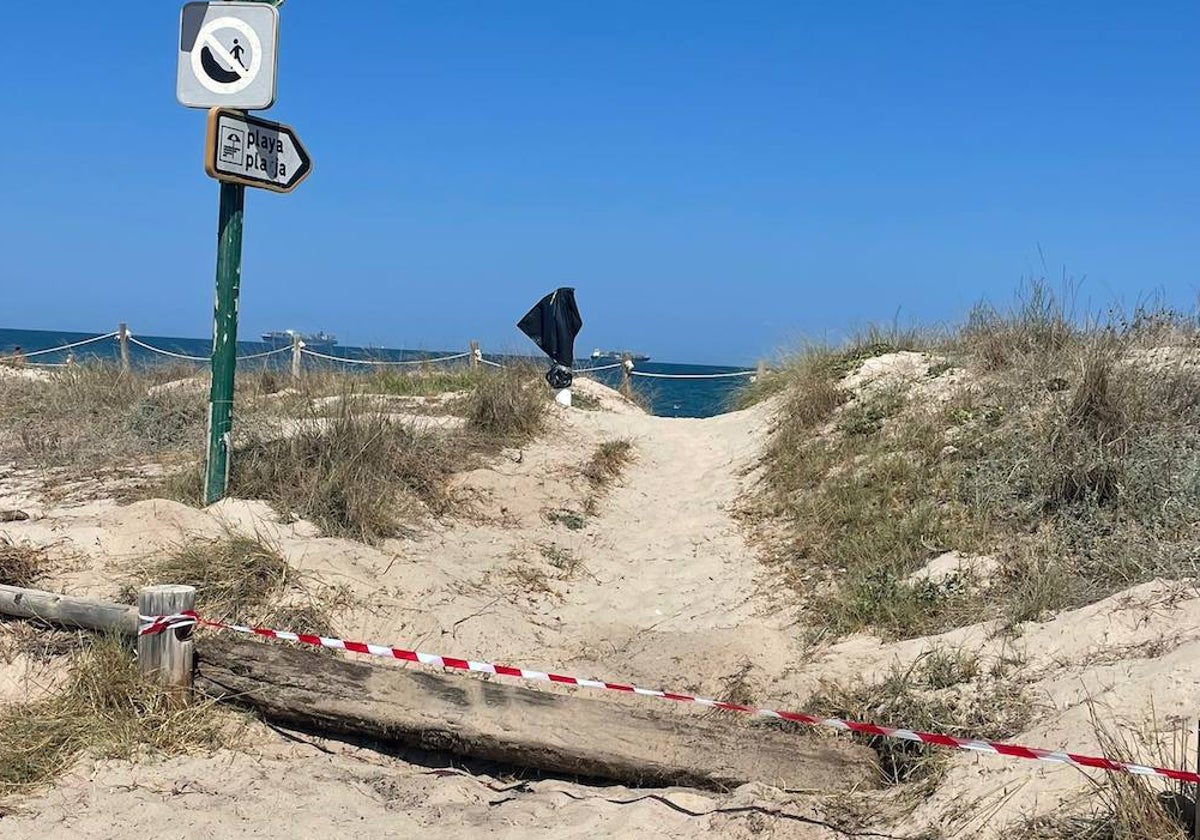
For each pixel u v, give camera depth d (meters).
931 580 6.77
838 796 4.70
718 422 13.18
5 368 14.70
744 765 4.94
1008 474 7.67
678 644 6.75
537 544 8.55
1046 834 3.85
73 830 4.32
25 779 4.67
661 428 12.77
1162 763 3.99
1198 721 4.04
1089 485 7.00
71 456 9.67
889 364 11.52
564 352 13.12
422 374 14.34
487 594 7.34
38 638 5.59
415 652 5.78
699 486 10.61
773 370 14.56
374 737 5.38
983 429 8.66
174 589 5.28
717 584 8.01
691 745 5.05
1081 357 8.83
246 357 16.36
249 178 7.47
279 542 7.00
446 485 9.31
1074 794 4.02
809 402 11.00
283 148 7.72
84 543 6.55
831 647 6.43
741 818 4.50
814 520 8.47
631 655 6.69
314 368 14.99
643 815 4.61
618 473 10.83
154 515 6.89
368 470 8.54
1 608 5.68
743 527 9.21
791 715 4.76
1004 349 10.12
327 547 7.07
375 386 13.49
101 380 12.54
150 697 5.20
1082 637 5.34
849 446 9.63
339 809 4.68
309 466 8.37
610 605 7.64
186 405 10.93
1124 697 4.55
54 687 5.30
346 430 8.97
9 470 9.28
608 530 9.30
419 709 5.27
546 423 11.72
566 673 6.32
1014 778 4.28
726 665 6.39
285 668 5.38
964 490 7.82
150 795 4.62
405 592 6.89
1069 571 6.25
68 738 4.92
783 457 10.22
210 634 5.54
